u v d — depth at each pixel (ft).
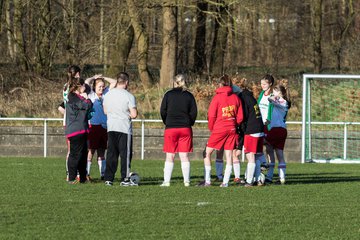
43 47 298.56
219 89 129.90
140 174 159.12
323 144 221.25
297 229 91.30
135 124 235.61
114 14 287.28
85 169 134.92
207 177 133.18
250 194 121.70
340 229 91.81
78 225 91.30
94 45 299.17
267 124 139.03
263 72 332.39
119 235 85.61
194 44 339.77
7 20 323.37
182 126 129.70
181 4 279.69
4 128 218.38
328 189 131.44
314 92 242.17
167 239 83.76
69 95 132.16
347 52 358.43
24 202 108.88
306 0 415.03
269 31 420.77
